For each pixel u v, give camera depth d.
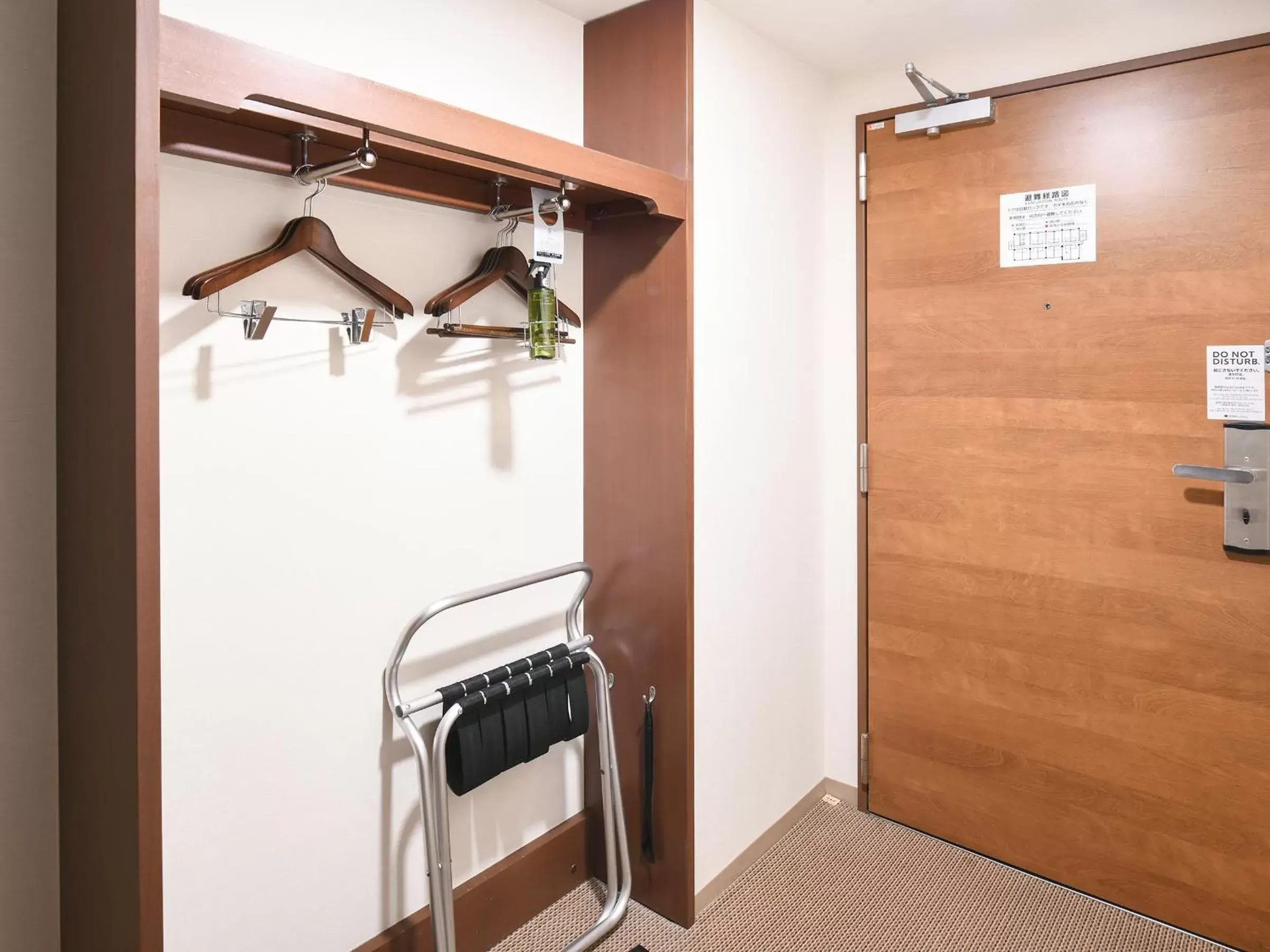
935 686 2.41
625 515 2.09
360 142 1.40
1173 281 1.97
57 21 1.22
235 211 1.41
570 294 2.09
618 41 2.00
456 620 1.84
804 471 2.48
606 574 2.14
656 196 1.83
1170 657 2.03
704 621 2.08
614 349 2.08
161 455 1.34
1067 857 2.21
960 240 2.27
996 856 2.33
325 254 1.46
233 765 1.47
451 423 1.80
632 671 2.12
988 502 2.28
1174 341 1.97
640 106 1.97
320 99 1.20
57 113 1.22
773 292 2.29
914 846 2.41
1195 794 2.01
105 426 1.10
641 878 2.15
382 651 1.69
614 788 2.01
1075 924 2.07
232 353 1.42
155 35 1.00
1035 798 2.25
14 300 1.22
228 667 1.45
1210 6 1.88
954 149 2.26
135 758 1.05
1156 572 2.03
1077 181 2.08
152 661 1.05
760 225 2.22
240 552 1.45
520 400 1.96
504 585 1.78
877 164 2.41
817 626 2.59
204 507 1.40
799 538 2.47
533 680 1.81
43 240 1.24
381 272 1.64
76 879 1.25
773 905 2.14
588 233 2.11
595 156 1.67
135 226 1.00
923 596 2.41
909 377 2.39
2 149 1.20
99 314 1.11
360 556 1.64
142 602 1.03
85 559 1.17
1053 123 2.10
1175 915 2.05
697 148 1.95
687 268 1.93
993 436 2.25
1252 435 1.87
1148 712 2.06
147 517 1.03
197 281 1.28
